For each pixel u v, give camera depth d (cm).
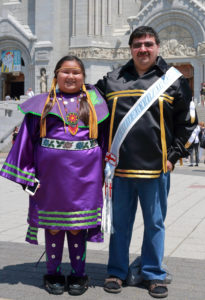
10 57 4003
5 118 3002
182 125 428
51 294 405
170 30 3603
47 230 418
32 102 421
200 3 3559
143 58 423
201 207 918
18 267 488
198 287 426
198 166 2053
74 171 401
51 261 418
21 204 958
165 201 431
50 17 3797
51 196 400
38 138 421
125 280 440
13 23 3931
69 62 419
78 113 412
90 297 399
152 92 413
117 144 417
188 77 3694
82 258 419
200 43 3456
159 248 422
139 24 3622
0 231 682
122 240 432
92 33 3659
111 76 442
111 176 420
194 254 553
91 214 406
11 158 409
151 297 400
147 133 409
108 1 3703
